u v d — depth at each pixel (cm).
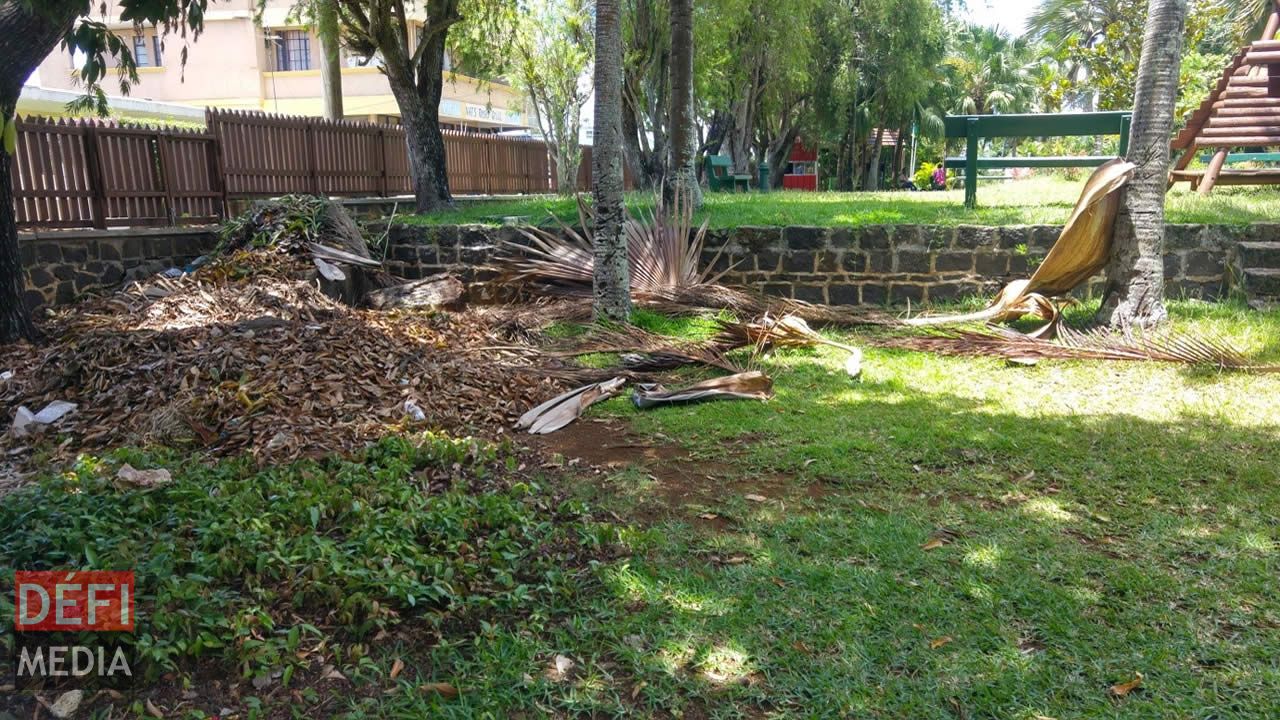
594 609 351
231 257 904
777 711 288
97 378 606
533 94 2080
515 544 391
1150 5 754
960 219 978
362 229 1080
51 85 2723
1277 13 1149
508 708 291
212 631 310
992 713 283
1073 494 457
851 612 342
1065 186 1325
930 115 4550
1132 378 667
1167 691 292
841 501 455
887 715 284
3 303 714
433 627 329
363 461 489
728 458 529
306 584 340
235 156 1089
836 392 665
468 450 516
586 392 658
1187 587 357
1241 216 920
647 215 1137
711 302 910
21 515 369
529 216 1163
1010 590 355
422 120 1347
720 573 377
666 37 1777
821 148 4962
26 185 828
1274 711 280
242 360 613
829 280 977
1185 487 463
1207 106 1132
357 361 649
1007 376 695
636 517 444
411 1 1440
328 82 1501
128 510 386
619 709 289
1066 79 2117
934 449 526
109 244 895
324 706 290
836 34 3272
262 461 482
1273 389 623
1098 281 912
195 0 604
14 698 284
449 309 943
